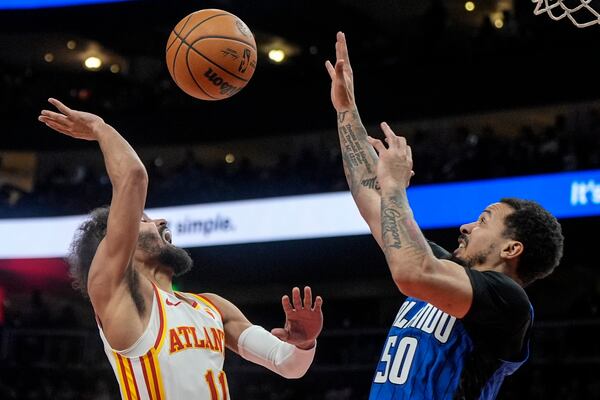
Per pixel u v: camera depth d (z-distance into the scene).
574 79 18.02
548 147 16.55
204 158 25.17
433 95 19.48
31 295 23.03
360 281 21.44
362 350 17.83
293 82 21.11
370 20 23.66
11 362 18.33
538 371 15.62
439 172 17.23
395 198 3.60
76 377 18.09
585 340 15.98
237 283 19.70
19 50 25.55
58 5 21.58
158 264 4.50
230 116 21.53
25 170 25.98
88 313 23.23
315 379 17.80
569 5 14.63
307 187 18.02
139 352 4.05
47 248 19.89
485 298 3.47
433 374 3.66
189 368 4.13
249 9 21.95
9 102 23.16
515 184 16.05
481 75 18.98
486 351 3.62
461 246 4.01
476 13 23.41
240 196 18.56
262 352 4.62
